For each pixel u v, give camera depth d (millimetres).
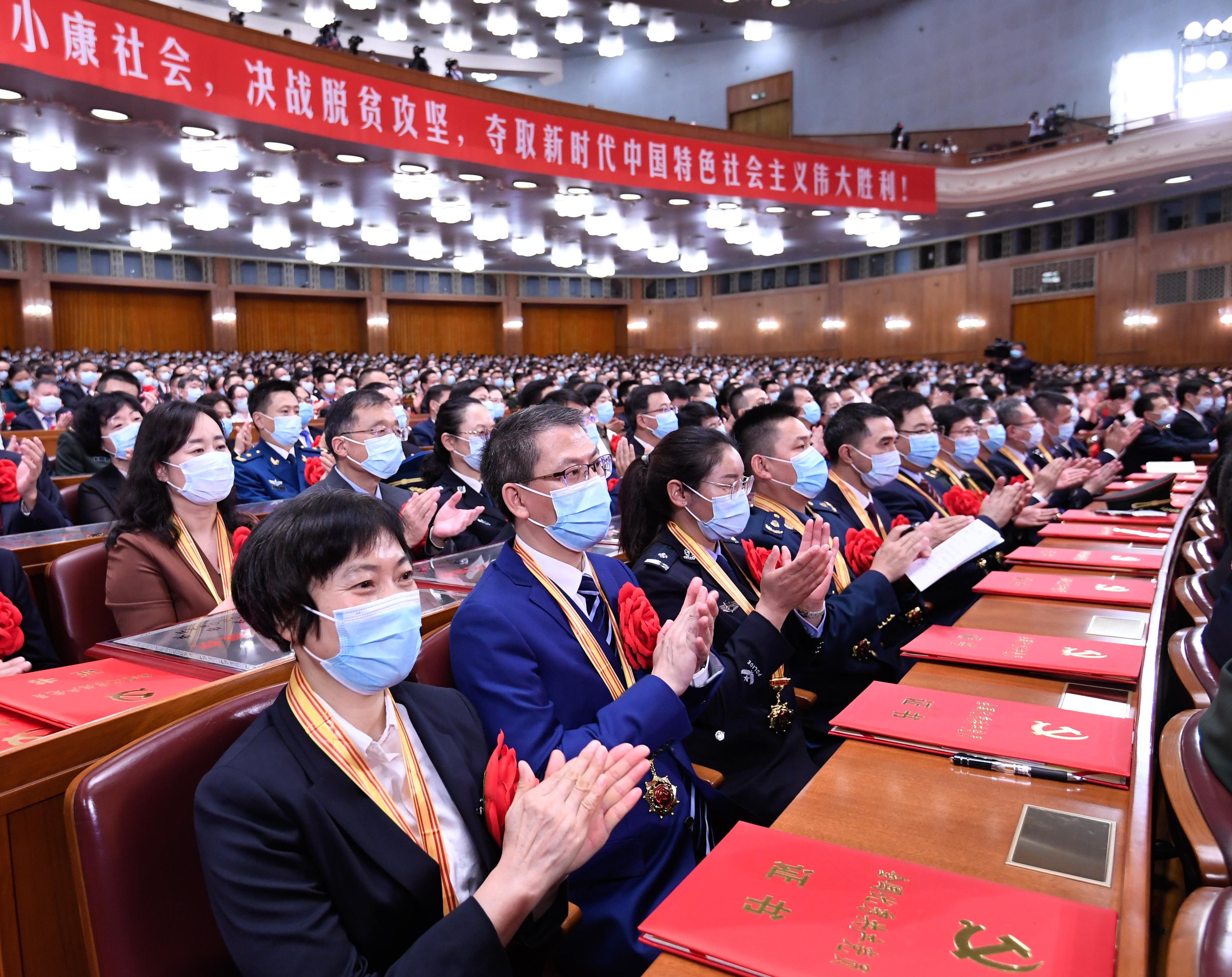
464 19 20578
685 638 1647
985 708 1632
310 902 1109
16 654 2258
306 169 12109
